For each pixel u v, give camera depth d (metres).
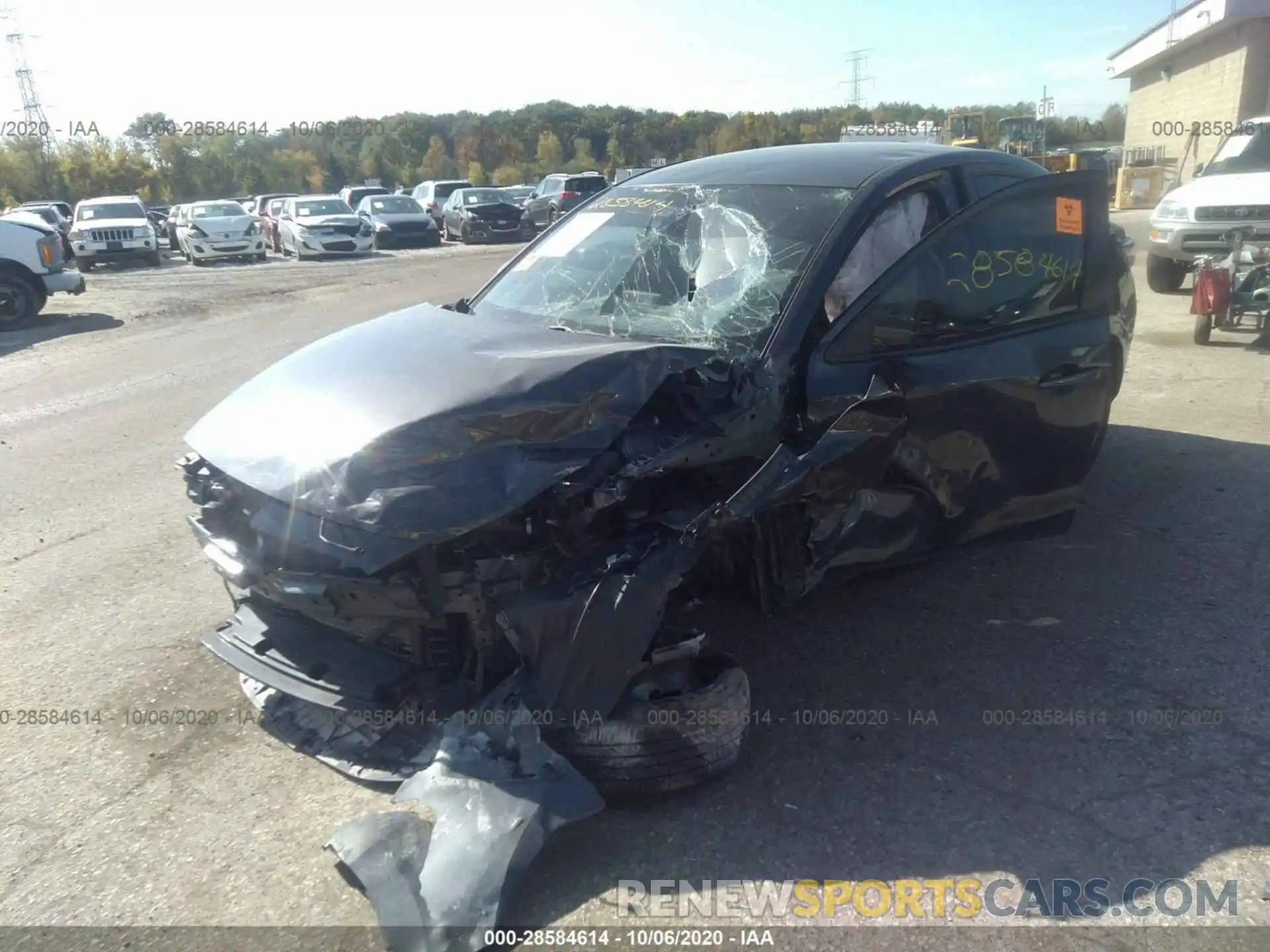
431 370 3.21
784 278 3.57
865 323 3.54
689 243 3.99
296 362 3.64
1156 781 3.07
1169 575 4.44
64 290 13.88
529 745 2.70
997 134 35.31
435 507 2.69
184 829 2.97
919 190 3.99
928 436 3.64
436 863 2.54
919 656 3.83
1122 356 5.04
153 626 4.30
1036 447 4.05
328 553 2.75
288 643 3.21
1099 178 4.36
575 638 2.72
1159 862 2.73
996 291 3.95
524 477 2.76
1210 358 8.55
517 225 27.42
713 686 2.98
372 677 2.98
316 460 2.89
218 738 3.45
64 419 8.16
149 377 9.79
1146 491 5.43
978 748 3.25
